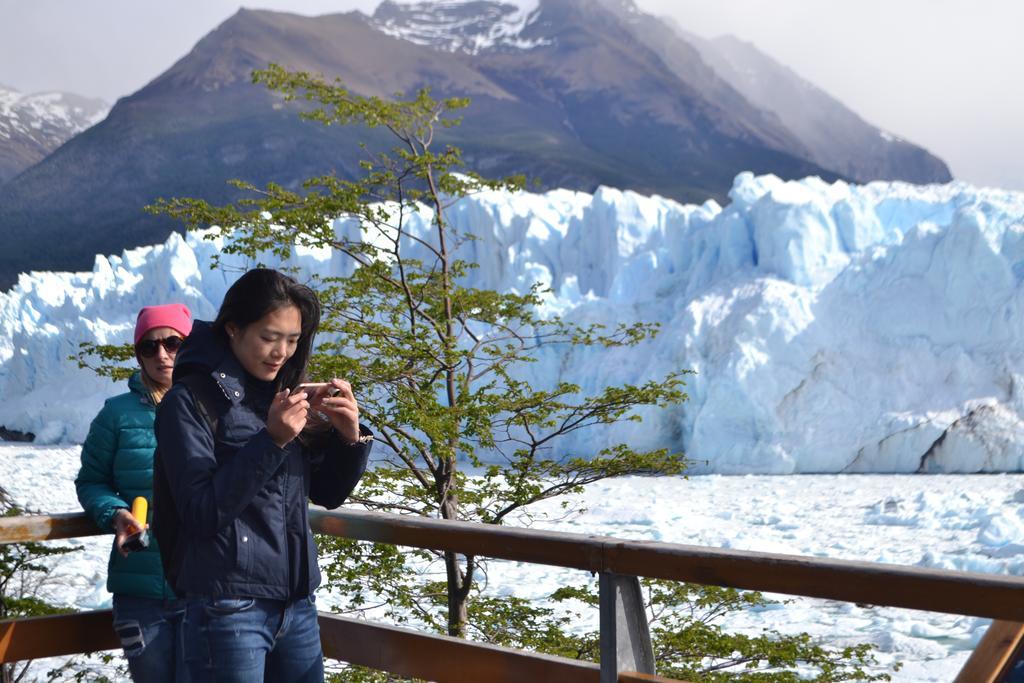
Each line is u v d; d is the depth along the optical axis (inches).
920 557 588.4
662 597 235.0
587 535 83.3
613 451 265.6
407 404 260.4
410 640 98.2
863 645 218.7
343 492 89.2
